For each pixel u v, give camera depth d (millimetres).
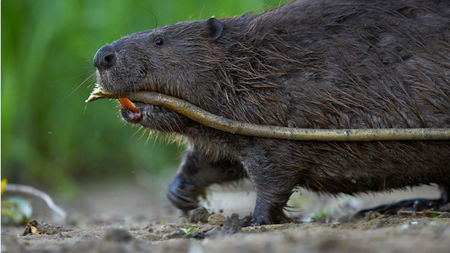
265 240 6168
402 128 8484
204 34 9242
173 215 12195
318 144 8734
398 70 8547
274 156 8859
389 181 8992
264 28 9180
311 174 9023
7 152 17344
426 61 8508
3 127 17297
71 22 18062
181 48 9109
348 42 8734
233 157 9516
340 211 12156
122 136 18906
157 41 9125
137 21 18359
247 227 8289
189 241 7090
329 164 8828
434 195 14500
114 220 12055
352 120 8648
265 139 8852
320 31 8906
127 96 9094
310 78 8742
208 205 11102
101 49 8922
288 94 8781
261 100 8875
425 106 8484
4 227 10891
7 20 17734
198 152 10281
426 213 8930
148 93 9062
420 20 8719
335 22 8898
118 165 19219
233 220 7992
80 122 18484
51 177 17828
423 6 8812
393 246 5621
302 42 8914
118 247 6195
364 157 8695
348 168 8828
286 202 9133
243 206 13430
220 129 8883
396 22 8742
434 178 8945
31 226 9227
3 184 11391
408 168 8766
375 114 8578
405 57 8570
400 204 10305
